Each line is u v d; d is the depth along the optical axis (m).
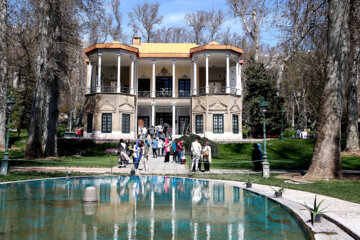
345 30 12.54
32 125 20.38
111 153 25.52
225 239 4.11
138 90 38.41
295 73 35.44
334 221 5.35
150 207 6.16
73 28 22.02
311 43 17.45
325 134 12.53
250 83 33.78
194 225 4.82
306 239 4.16
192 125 33.00
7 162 12.27
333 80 12.51
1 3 18.28
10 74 28.16
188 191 8.60
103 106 31.28
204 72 38.19
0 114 27.98
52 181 10.71
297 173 14.34
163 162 20.45
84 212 5.64
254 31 36.72
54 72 20.50
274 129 33.03
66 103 53.31
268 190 9.08
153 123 36.03
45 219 5.09
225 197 7.60
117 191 8.44
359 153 23.00
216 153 24.97
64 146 26.67
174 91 36.50
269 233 4.43
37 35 20.97
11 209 5.85
